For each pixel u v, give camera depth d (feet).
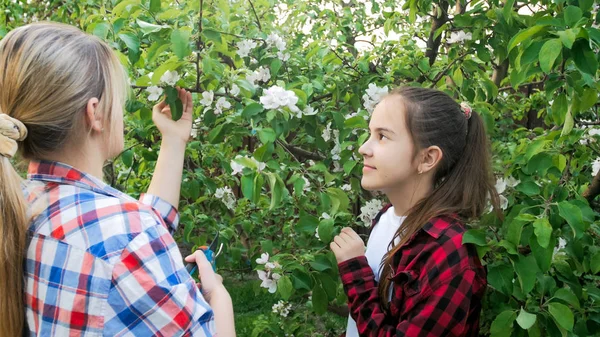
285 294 5.38
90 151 2.90
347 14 9.86
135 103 5.80
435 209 4.12
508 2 5.85
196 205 7.80
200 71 5.49
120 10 5.34
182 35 4.67
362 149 4.38
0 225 2.58
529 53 4.40
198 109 6.38
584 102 5.46
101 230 2.59
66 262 2.54
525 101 10.09
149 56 5.24
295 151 7.34
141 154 7.54
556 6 6.31
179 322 2.57
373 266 4.66
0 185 2.59
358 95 7.25
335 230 5.85
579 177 6.80
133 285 2.52
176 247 2.82
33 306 2.64
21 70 2.68
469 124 4.55
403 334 3.71
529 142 5.54
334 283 5.66
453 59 7.43
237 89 5.69
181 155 4.39
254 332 7.65
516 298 5.04
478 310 4.03
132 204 2.75
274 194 5.05
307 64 7.45
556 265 5.55
